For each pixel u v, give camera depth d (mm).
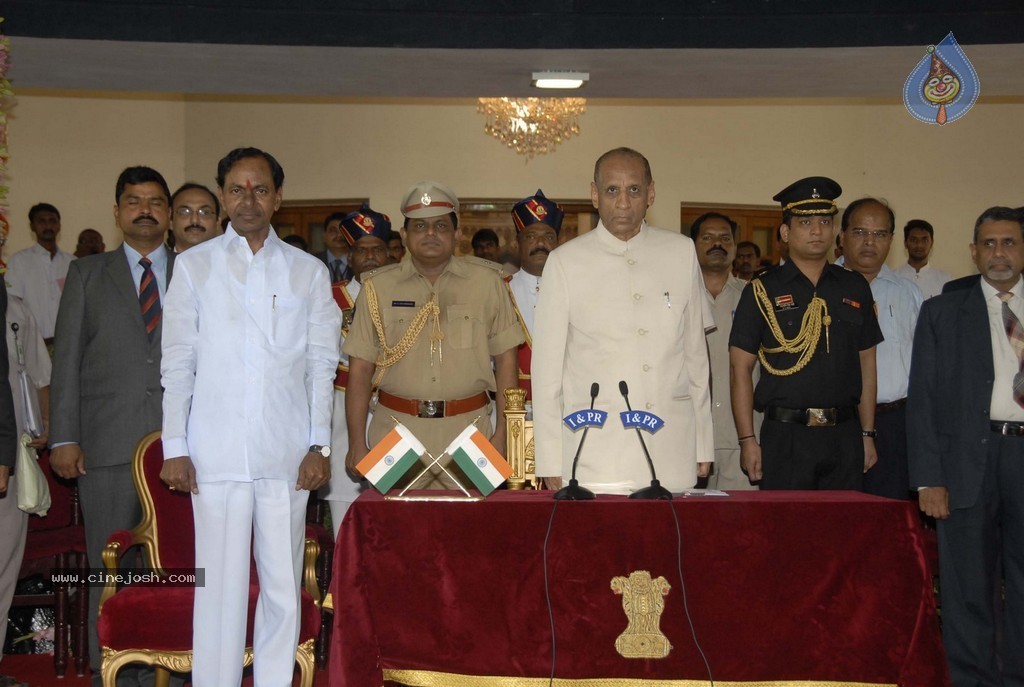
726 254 4543
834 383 3793
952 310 3766
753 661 2971
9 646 4734
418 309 3889
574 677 2963
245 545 3131
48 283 8148
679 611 2979
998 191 9828
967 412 3674
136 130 9734
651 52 5477
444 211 3885
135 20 5258
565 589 2979
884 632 2959
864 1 5375
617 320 3309
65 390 3809
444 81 6160
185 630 3238
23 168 9297
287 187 10055
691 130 10000
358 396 3871
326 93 6492
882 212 4535
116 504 3822
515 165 10070
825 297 3871
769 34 5395
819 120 9992
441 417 3840
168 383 3145
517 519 2994
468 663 2977
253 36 5316
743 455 3943
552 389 3297
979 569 3652
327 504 5508
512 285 4898
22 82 6152
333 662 2939
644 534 2982
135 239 3990
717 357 4508
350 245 5137
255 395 3133
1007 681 3646
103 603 3297
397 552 3002
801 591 2982
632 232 3385
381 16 5359
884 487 4512
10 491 3834
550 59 5613
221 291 3174
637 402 3270
